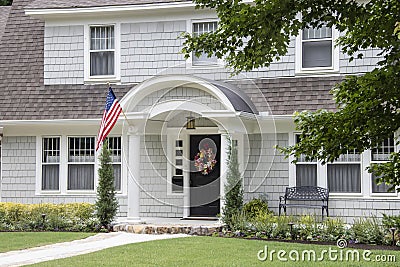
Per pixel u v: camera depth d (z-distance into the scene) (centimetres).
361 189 1758
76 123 1911
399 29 790
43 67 2016
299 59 1839
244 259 1211
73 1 1992
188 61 1767
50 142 1972
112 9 1933
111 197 1772
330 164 1783
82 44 1986
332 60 1816
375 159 1745
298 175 1809
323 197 1764
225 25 959
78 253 1317
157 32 1938
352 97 955
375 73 945
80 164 1948
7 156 1981
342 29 964
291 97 1817
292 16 905
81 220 1773
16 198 1972
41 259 1244
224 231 1625
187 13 1916
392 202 1733
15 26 2111
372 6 950
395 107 940
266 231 1570
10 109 1961
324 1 898
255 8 913
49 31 2012
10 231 1753
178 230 1652
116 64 1962
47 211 1797
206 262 1176
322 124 962
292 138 1805
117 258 1227
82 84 1980
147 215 1923
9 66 2041
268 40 913
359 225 1519
